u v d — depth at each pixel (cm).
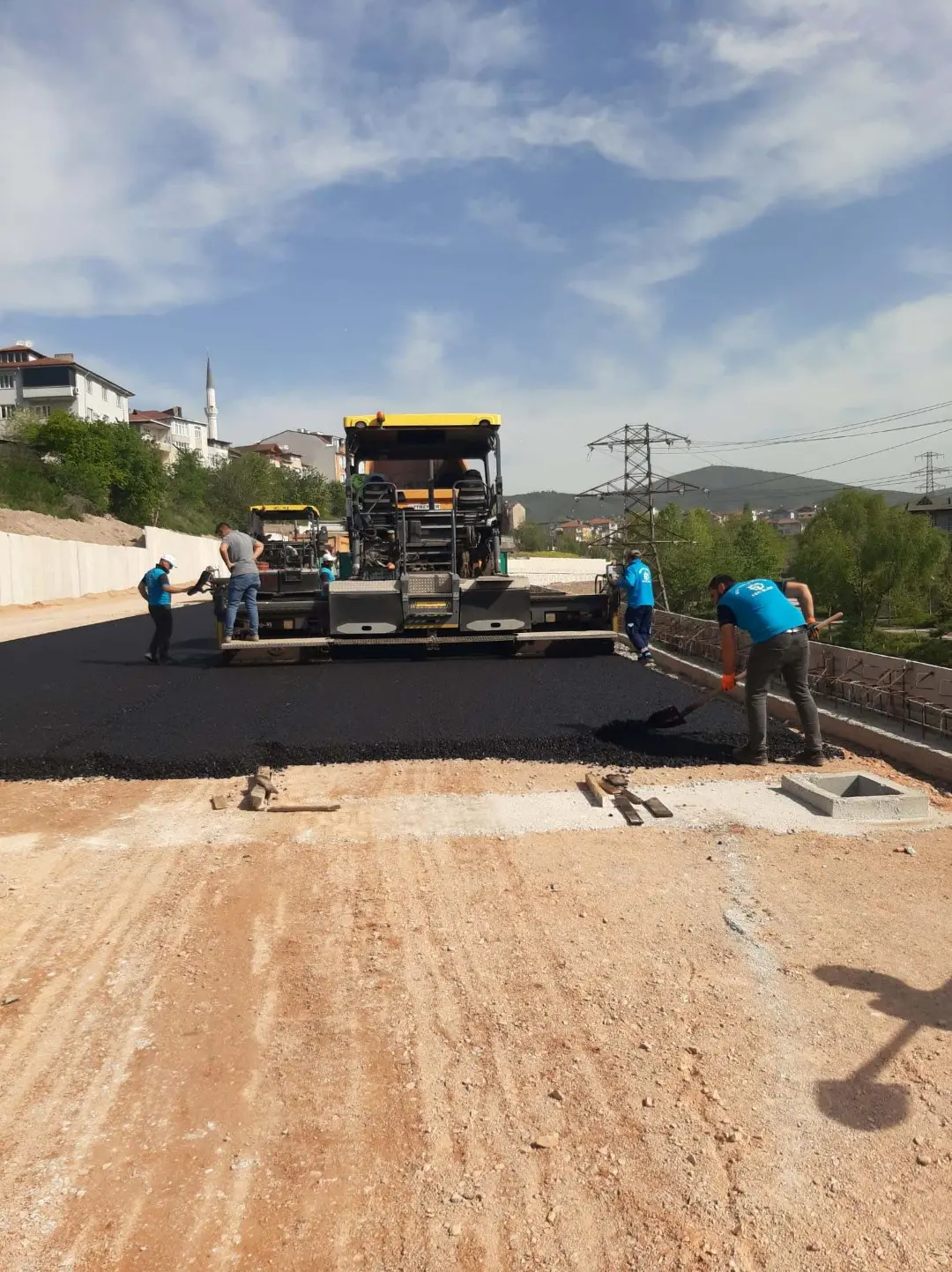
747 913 404
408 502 1191
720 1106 278
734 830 502
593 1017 326
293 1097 285
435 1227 234
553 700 819
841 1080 289
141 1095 286
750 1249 226
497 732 696
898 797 522
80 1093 287
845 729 686
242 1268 222
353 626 1062
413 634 1087
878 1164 254
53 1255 226
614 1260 224
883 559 5612
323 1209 241
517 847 484
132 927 397
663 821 519
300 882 443
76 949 378
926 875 442
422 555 1141
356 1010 332
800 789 554
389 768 632
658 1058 302
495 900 421
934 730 639
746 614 616
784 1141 263
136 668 1082
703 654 1102
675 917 402
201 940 385
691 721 732
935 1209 237
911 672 671
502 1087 289
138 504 4444
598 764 635
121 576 3319
